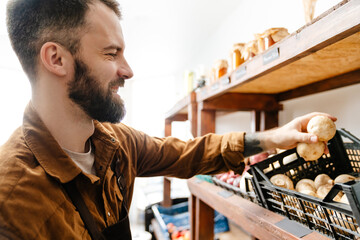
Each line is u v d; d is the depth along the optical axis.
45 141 0.58
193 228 1.51
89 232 0.59
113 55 0.66
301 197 0.57
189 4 1.95
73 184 0.60
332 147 0.79
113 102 0.67
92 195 0.65
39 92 0.62
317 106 1.20
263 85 1.16
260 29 1.63
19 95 2.78
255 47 0.91
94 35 0.61
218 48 2.36
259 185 0.72
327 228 0.53
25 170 0.53
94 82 0.63
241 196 0.92
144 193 3.82
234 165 0.88
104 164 0.71
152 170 1.00
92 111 0.65
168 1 1.92
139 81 4.41
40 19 0.58
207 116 1.37
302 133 0.69
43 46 0.58
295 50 0.57
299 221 0.61
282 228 0.60
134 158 0.92
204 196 1.16
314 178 0.78
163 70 3.98
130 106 4.13
